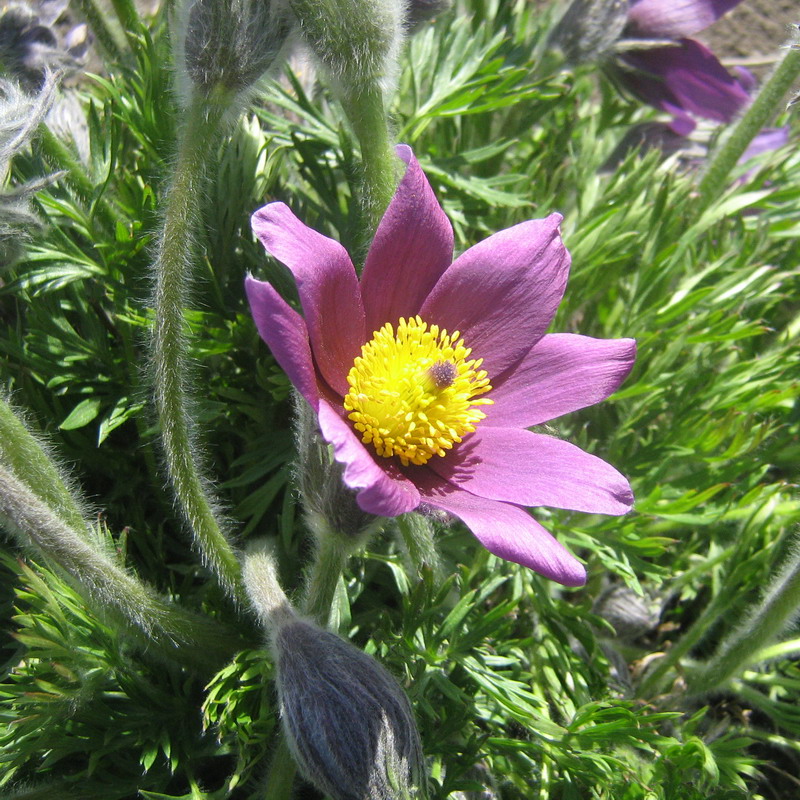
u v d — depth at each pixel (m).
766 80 0.25
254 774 0.19
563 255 0.16
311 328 0.13
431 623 0.18
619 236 0.24
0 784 0.18
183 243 0.16
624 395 0.23
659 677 0.22
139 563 0.22
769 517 0.22
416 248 0.15
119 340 0.23
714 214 0.26
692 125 0.29
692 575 0.23
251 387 0.23
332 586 0.16
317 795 0.19
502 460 0.15
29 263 0.22
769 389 0.24
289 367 0.12
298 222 0.13
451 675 0.20
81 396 0.22
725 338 0.23
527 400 0.15
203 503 0.17
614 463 0.23
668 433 0.23
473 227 0.25
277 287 0.22
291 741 0.15
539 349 0.16
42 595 0.17
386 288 0.15
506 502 0.14
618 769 0.19
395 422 0.15
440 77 0.25
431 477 0.15
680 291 0.25
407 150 0.15
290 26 0.17
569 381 0.15
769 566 0.22
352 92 0.18
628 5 0.25
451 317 0.16
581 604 0.23
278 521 0.22
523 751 0.19
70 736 0.18
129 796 0.19
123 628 0.17
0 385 0.17
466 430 0.15
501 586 0.23
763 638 0.19
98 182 0.22
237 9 0.15
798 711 0.21
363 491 0.12
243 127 0.23
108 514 0.22
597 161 0.29
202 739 0.19
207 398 0.22
